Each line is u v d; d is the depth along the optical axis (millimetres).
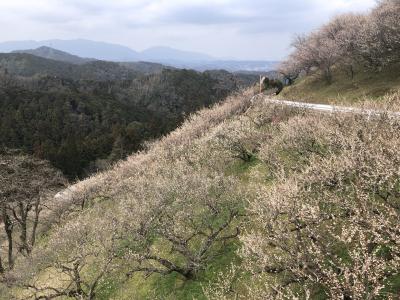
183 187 20375
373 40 46719
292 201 13234
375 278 9531
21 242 34750
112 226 20031
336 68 56031
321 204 14625
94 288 20672
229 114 43969
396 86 39969
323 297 11789
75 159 72000
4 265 32344
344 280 11023
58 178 41812
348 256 12195
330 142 17578
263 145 24203
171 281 18406
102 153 78750
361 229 11219
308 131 21203
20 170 34781
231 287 15016
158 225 19516
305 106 32219
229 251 17891
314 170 15273
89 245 20547
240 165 27375
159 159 35281
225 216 20141
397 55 45531
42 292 23438
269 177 21781
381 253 11750
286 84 71562
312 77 57375
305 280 11492
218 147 28844
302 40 67500
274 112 33438
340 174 13898
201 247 18047
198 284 17094
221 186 19859
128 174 39625
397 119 17250
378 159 13406
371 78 46625
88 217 24188
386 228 10859
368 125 17875
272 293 11883
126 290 19531
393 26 44156
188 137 40188
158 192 20781
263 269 12258
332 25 62406
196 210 20016
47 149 73688
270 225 13500
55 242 20719
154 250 20938
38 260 20844
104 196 35219
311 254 11648
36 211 34719
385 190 13086
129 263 19750
